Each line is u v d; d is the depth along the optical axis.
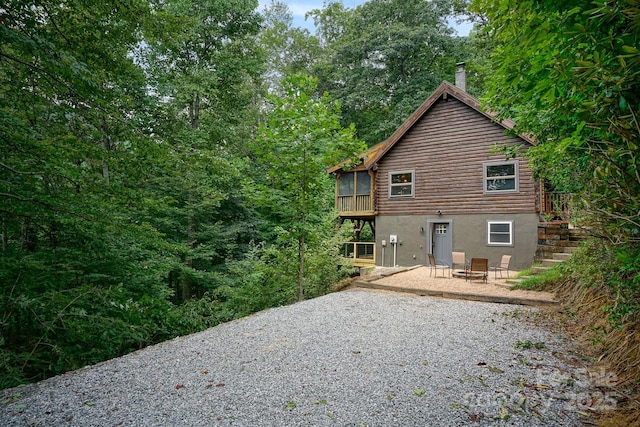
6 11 4.93
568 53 2.29
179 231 15.07
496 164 12.91
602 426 2.38
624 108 1.58
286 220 8.17
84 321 4.90
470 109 13.59
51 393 3.04
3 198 5.04
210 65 16.95
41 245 7.04
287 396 2.93
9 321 4.46
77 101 6.01
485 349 4.06
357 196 16.52
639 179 1.71
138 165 6.70
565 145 3.05
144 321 5.69
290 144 7.32
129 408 2.76
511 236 12.53
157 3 8.38
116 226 5.98
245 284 10.18
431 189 14.37
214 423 2.52
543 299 6.40
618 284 3.58
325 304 6.60
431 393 2.95
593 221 3.22
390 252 15.22
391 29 25.77
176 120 13.78
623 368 3.17
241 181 7.78
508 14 2.96
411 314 5.79
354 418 2.56
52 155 5.37
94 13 6.18
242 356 3.90
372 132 27.69
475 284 8.70
